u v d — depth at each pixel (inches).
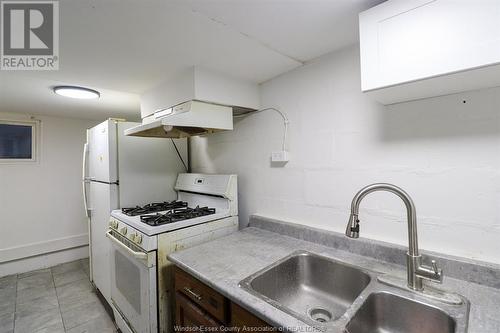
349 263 45.4
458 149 39.5
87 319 80.4
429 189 42.4
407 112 44.4
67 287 101.2
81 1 35.0
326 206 56.4
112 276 74.0
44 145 121.5
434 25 30.8
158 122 55.9
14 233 114.4
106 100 88.7
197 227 62.6
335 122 54.4
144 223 60.0
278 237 60.8
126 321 65.6
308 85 59.0
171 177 89.5
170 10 37.9
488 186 37.2
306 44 50.5
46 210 122.2
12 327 76.5
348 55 51.9
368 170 49.6
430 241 42.6
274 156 65.0
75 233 129.9
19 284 103.4
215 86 60.8
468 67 28.7
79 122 130.6
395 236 46.2
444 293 34.5
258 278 41.5
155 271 55.2
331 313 44.4
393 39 33.9
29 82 67.9
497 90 36.1
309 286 50.0
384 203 47.4
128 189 78.2
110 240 73.0
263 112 69.9
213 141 87.1
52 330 75.2
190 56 53.3
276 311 31.4
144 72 61.3
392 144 46.3
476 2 28.2
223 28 43.5
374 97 41.4
